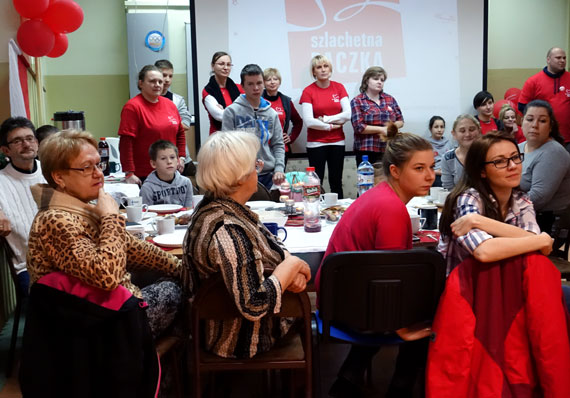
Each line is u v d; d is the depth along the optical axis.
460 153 3.15
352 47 5.70
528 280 1.49
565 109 5.27
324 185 5.93
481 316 1.51
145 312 1.56
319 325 1.76
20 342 2.67
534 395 1.56
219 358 1.58
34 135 2.63
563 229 2.95
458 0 5.75
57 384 1.45
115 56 6.22
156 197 3.15
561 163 2.83
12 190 2.58
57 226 1.48
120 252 1.50
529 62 6.46
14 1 3.67
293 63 5.64
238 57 5.56
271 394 2.13
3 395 2.16
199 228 1.46
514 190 1.79
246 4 5.50
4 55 3.80
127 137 3.86
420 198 3.03
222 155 1.45
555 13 6.41
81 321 1.44
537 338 1.48
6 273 2.93
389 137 1.83
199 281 1.54
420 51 5.78
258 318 1.43
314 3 5.59
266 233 1.60
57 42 4.30
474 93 5.90
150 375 1.53
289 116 4.96
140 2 5.91
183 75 6.08
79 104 6.24
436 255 1.51
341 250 1.75
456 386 1.49
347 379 1.87
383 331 1.55
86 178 1.56
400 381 1.87
